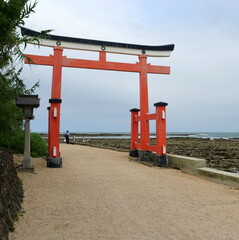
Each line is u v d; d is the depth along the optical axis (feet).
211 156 56.29
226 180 21.95
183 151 69.77
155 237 11.00
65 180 22.33
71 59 34.19
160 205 15.64
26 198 16.34
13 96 20.95
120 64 36.81
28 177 22.67
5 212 11.53
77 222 12.59
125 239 10.78
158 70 38.58
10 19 15.20
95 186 20.31
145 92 37.78
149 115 35.91
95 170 28.02
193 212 14.42
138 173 26.73
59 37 33.47
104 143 100.42
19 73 20.07
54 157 29.50
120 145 89.10
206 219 13.30
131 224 12.45
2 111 21.97
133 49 37.60
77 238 10.82
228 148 80.43
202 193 18.84
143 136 37.24
